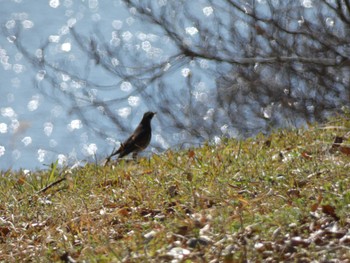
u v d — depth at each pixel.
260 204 12.47
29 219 14.16
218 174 14.65
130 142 20.70
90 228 13.00
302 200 12.38
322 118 28.36
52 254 12.05
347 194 12.09
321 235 10.98
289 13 28.75
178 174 15.01
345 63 28.58
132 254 10.88
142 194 14.14
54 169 16.95
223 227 11.40
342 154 14.90
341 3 28.58
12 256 12.41
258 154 15.80
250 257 10.44
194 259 10.55
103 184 15.63
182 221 11.88
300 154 15.28
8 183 16.97
